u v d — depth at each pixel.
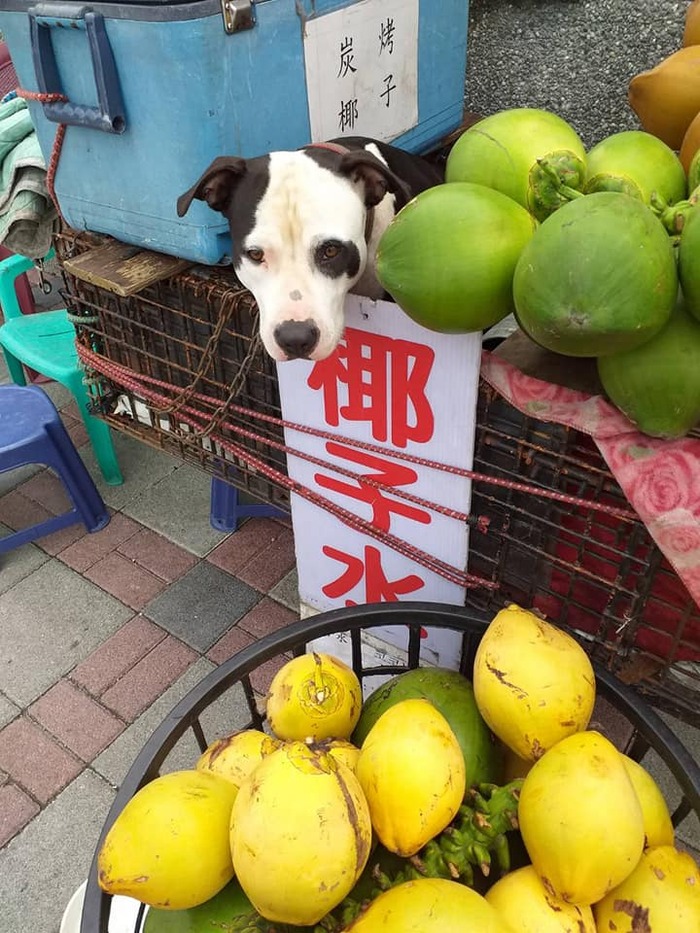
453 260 0.88
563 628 1.20
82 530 2.48
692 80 1.19
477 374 1.07
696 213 0.83
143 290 1.48
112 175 1.40
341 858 0.87
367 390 1.20
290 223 1.29
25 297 3.23
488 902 0.92
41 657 2.09
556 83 2.22
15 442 2.23
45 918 1.58
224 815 0.98
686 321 0.86
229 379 1.45
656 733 1.05
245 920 0.99
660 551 1.02
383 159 1.58
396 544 1.34
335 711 1.15
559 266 0.80
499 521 1.22
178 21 1.17
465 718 1.17
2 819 1.74
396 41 1.63
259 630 2.12
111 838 0.95
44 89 1.34
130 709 1.95
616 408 0.97
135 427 1.72
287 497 1.55
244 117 1.34
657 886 0.94
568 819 0.88
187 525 2.47
